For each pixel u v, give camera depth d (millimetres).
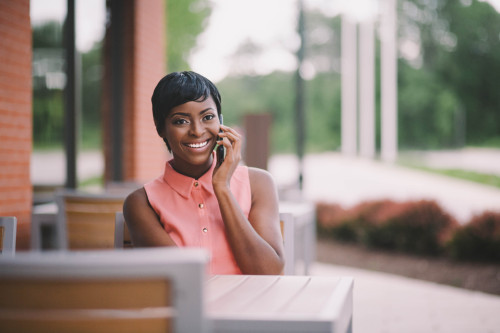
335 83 43812
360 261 7270
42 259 848
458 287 5527
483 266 6406
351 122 32875
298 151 8375
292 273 2121
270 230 1800
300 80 8477
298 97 8461
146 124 6781
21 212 4098
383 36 29375
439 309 4492
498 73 37188
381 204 8781
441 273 6207
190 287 858
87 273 844
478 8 37562
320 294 1271
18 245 4031
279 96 43625
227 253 1717
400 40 38938
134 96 6441
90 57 5738
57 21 5105
